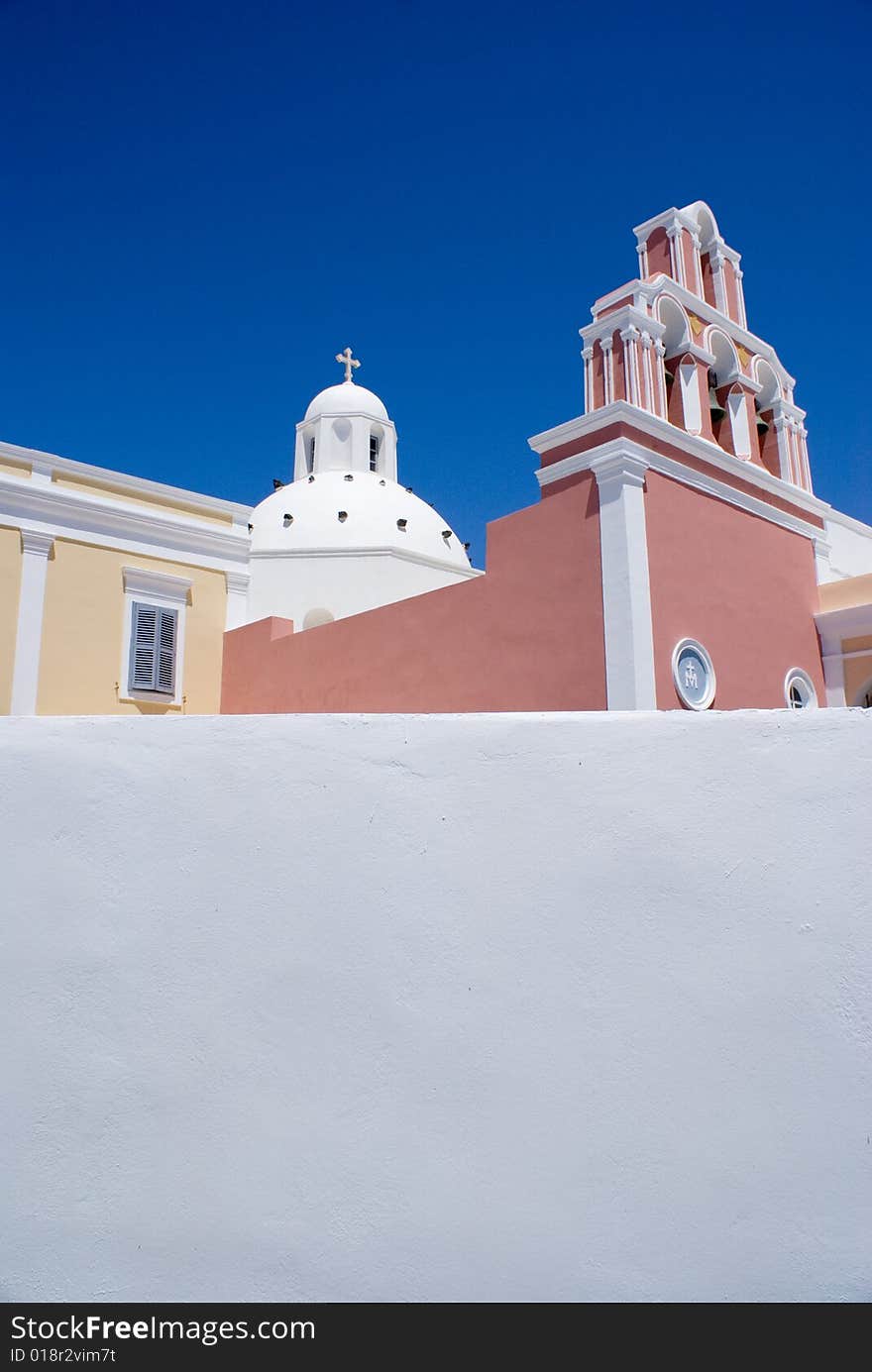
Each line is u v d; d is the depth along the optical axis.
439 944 3.34
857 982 3.19
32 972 3.37
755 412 16.61
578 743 3.45
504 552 13.74
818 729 3.37
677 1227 3.11
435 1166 3.19
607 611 12.23
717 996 3.24
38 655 14.15
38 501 14.52
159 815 3.48
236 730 3.53
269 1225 3.18
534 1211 3.15
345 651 15.74
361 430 37.16
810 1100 3.14
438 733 3.50
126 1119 3.27
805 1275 3.05
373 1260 3.14
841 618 15.16
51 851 3.45
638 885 3.33
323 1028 3.30
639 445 12.74
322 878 3.41
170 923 3.39
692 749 3.41
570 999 3.27
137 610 15.30
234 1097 3.27
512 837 3.40
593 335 15.07
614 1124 3.18
